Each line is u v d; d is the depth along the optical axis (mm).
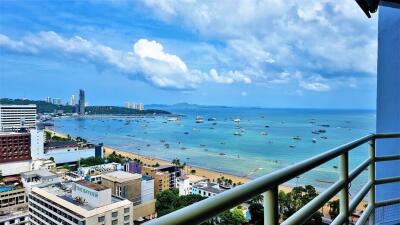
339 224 1120
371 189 1629
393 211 2381
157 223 432
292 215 815
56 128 4578
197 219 486
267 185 670
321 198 987
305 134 4539
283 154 2561
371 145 1623
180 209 488
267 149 3965
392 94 2668
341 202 1222
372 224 1662
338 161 1223
